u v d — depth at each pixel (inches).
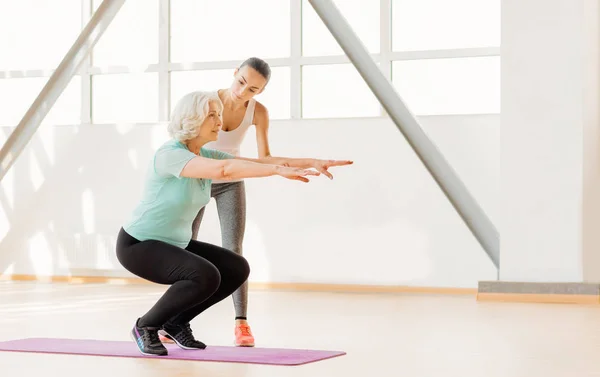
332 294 318.0
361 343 178.4
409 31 333.1
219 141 180.9
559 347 171.5
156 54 366.3
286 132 344.2
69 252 372.8
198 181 152.6
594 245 299.3
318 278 339.0
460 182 264.2
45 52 380.2
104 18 268.4
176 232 153.3
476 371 140.3
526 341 181.5
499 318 231.3
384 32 334.6
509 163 290.5
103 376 132.2
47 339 179.9
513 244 289.4
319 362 148.8
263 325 214.8
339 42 255.4
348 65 340.5
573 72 284.2
